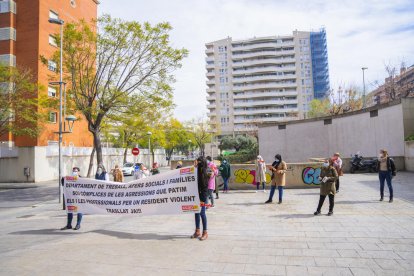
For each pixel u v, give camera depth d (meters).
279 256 5.63
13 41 33.62
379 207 9.94
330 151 30.72
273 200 12.38
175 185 7.55
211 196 11.35
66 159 34.47
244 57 106.31
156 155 70.44
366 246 6.03
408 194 12.36
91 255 5.98
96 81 22.30
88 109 21.28
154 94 22.30
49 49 34.88
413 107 22.62
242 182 16.77
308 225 7.94
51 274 5.05
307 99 102.62
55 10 36.09
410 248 5.84
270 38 105.25
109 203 8.38
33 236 8.09
